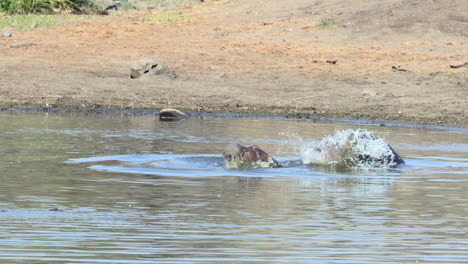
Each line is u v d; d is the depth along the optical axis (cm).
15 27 11306
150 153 4444
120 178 3572
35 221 2642
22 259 2194
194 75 8569
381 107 7381
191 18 11925
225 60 9238
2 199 3016
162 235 2494
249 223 2691
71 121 6134
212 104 7469
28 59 9056
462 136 5803
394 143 5259
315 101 7619
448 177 3838
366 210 2964
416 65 8919
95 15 12838
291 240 2467
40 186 3319
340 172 3962
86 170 3781
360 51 9606
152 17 12200
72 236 2452
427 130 6241
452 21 10444
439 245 2445
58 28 11256
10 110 6894
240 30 10931
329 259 2261
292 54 9512
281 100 7656
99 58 9275
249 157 4075
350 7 11512
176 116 6656
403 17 10600
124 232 2520
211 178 3650
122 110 7144
